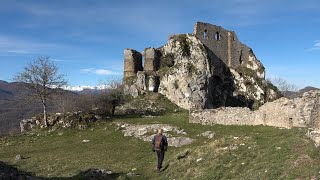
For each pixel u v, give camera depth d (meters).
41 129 40.41
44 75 43.84
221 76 73.81
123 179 19.03
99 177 19.70
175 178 18.31
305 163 15.02
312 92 29.55
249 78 75.94
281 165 15.58
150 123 38.44
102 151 29.66
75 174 20.84
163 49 70.00
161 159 20.38
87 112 44.12
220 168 17.61
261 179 14.76
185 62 64.06
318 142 16.84
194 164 19.27
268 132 28.03
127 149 29.77
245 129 32.75
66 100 56.06
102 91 52.34
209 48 72.56
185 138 30.33
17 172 19.36
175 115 48.44
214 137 30.30
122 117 45.56
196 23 70.75
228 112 36.91
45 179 19.92
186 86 61.22
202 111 38.94
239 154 18.78
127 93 61.78
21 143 35.88
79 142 34.41
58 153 30.23
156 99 60.16
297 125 29.44
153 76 63.47
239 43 78.81
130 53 67.94
